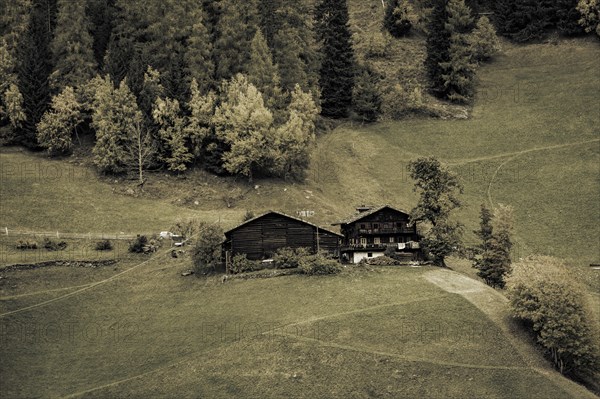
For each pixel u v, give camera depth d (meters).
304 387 88.88
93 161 151.50
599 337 98.19
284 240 119.88
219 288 113.00
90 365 95.19
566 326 95.50
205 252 117.69
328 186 161.25
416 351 95.00
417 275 114.44
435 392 88.81
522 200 159.75
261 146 150.88
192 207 144.25
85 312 108.06
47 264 117.56
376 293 107.94
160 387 89.75
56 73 157.75
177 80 157.88
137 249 124.81
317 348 95.06
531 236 147.75
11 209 133.50
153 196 145.75
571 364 96.69
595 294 126.62
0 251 120.62
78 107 154.75
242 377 90.81
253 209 144.88
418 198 160.00
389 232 125.19
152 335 101.38
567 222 151.12
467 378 91.06
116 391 89.25
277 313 103.81
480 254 129.38
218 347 96.50
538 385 90.75
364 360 93.00
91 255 122.25
